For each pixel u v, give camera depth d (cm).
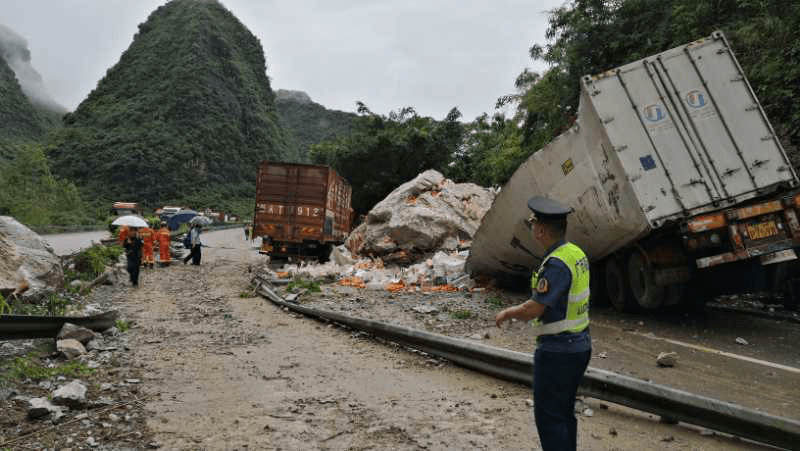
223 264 1989
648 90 778
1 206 3978
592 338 734
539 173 914
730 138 758
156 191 13250
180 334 748
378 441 386
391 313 916
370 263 1588
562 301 287
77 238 3231
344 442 384
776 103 1024
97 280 1223
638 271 855
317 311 875
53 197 4719
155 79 17150
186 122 15475
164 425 409
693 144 760
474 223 1633
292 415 436
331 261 1627
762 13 1048
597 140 789
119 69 18825
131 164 13225
